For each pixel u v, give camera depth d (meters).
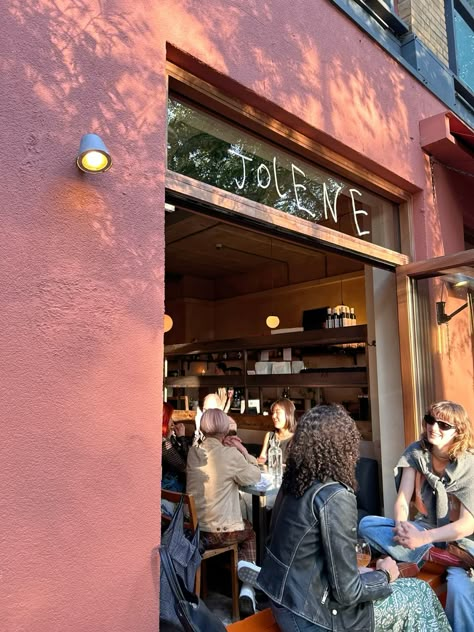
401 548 2.46
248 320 9.45
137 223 1.84
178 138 2.31
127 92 1.87
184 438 4.88
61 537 1.53
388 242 3.73
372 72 3.39
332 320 6.45
